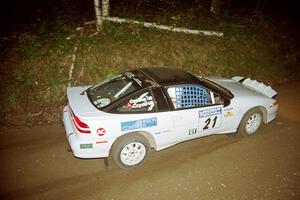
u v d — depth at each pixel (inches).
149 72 217.5
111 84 211.2
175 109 200.5
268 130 250.7
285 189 183.6
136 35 351.3
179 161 208.7
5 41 327.9
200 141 233.8
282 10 555.2
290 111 284.4
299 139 238.4
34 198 171.9
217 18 433.7
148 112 193.5
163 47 343.9
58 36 332.8
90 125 180.1
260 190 182.2
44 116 262.2
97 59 313.1
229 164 205.9
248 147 226.5
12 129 241.6
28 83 279.7
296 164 208.1
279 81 359.6
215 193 179.5
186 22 405.4
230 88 243.9
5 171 193.2
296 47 430.0
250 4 539.8
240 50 381.1
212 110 213.3
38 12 421.1
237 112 225.6
